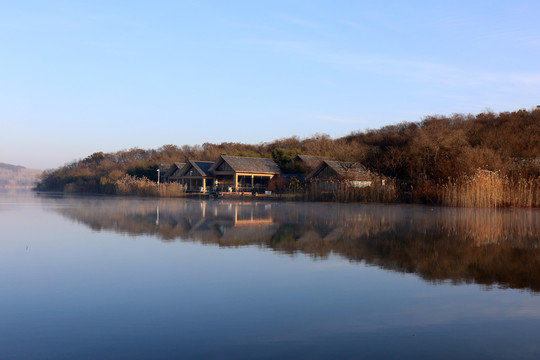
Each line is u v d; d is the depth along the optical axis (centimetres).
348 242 2025
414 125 9456
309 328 948
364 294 1191
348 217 3225
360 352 831
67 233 2331
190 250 1827
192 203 5194
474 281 1328
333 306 1093
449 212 3678
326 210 3962
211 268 1490
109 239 2127
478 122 8900
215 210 3975
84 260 1622
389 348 849
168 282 1310
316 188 5562
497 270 1462
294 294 1189
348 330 938
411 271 1447
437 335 913
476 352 833
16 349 844
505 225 2680
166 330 936
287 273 1419
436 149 5444
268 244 1970
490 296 1175
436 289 1241
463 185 4359
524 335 913
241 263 1568
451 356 816
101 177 10294
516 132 7262
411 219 3064
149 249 1848
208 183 8012
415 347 854
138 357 809
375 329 944
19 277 1373
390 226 2628
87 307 1087
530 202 4178
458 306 1094
